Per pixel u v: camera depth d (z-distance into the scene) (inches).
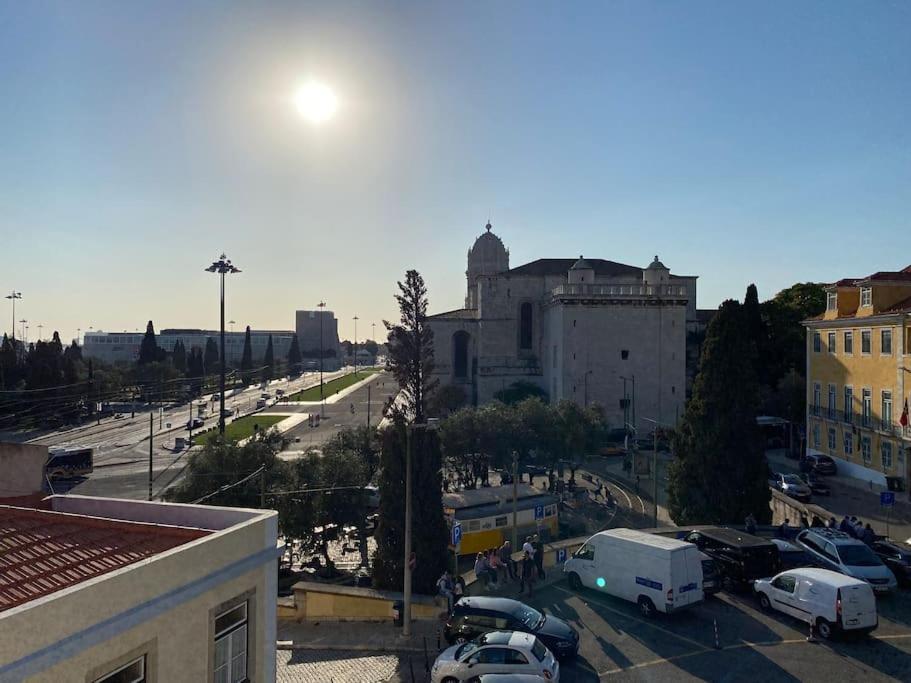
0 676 316.2
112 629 377.4
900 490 1800.0
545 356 3668.8
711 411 1390.3
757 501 1359.5
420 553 1109.1
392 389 6220.5
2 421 3499.0
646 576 904.3
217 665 476.1
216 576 465.7
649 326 3272.6
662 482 2214.6
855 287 2113.7
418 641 888.3
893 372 1831.9
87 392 3909.9
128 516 605.3
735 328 1391.5
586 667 765.9
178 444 3046.3
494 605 823.1
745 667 759.7
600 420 2310.5
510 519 1450.5
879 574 987.3
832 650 801.6
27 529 510.9
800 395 2568.9
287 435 3243.1
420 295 2102.6
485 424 1978.3
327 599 1001.5
